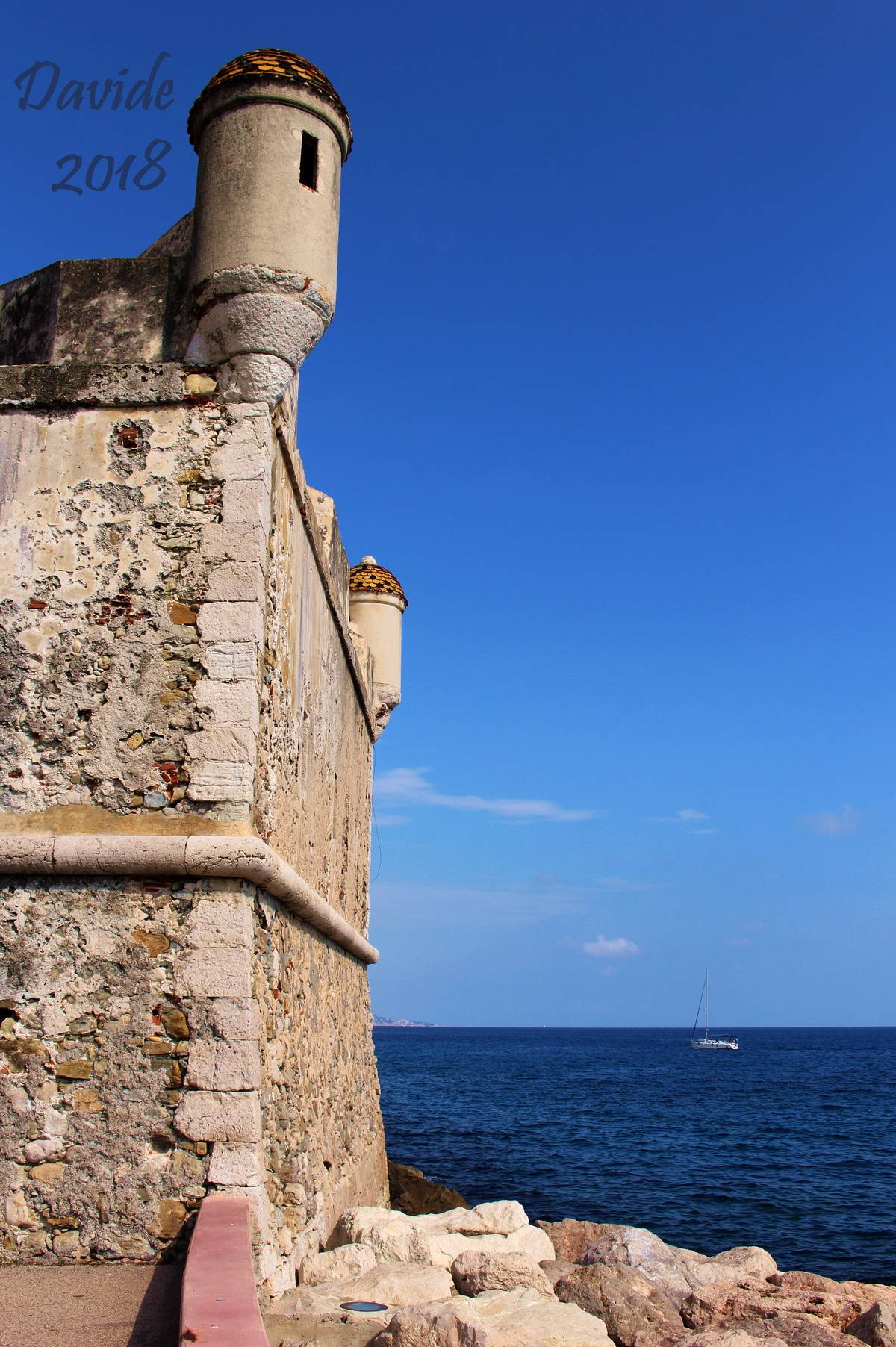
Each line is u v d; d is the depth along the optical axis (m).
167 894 6.04
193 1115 5.69
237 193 6.74
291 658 7.81
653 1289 6.45
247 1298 3.86
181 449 6.73
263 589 6.61
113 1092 5.75
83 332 7.04
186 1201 5.56
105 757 6.28
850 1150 33.62
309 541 8.64
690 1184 26.03
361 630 14.91
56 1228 5.57
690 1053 125.62
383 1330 5.11
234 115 6.86
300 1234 6.64
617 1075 76.25
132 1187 5.59
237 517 6.59
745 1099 54.19
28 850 6.02
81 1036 5.85
